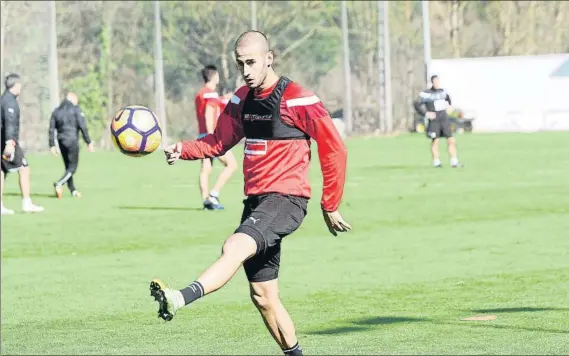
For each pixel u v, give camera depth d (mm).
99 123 82750
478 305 17125
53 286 20609
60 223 31719
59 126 40281
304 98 12352
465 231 27172
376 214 31609
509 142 71812
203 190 34438
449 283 19516
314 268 21859
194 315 17234
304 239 26562
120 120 12961
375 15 95500
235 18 89375
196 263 23391
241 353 14109
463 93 88750
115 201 38500
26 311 17984
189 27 88062
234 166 34500
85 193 42375
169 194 41000
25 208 35188
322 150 12398
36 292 19938
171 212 34062
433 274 20656
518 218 29531
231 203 36531
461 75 88500
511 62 87375
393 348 13844
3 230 30188
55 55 74688
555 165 49750
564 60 85625
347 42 90875
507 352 13266
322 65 94750
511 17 100625
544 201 33688
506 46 101000
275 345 14648
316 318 16547
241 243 11578
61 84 82562
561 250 23297
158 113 80250
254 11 86938
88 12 83375
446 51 102250
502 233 26531
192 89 87625
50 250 26000
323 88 94875
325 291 19125
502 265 21453
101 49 83250
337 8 94750
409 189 39531
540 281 19297
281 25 93375
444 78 89000
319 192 39781
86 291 19953
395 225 28938
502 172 46531
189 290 10703
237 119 12836
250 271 12609
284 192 12391
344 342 14453
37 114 75625
